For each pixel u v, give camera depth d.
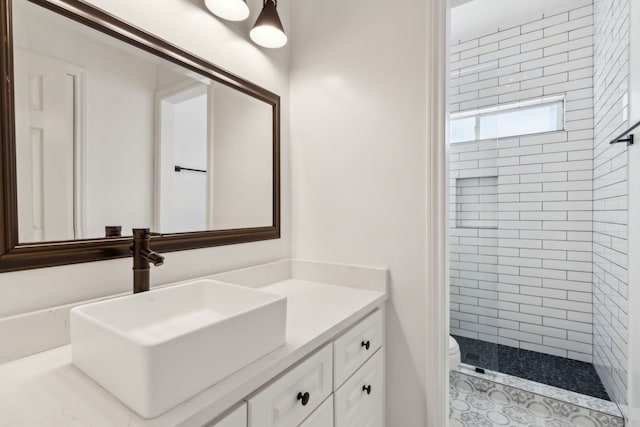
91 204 0.88
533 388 1.88
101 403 0.55
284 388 0.75
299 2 1.58
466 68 2.29
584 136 2.30
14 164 0.73
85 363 0.64
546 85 2.44
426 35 1.25
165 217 1.07
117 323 0.76
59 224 0.81
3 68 0.70
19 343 0.71
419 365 1.27
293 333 0.87
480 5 2.33
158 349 0.51
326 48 1.50
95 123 0.89
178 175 1.11
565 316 2.39
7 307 0.72
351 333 1.05
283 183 1.57
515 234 2.59
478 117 2.25
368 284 1.35
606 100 1.95
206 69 1.16
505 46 2.59
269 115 1.47
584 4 2.29
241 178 1.34
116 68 0.93
